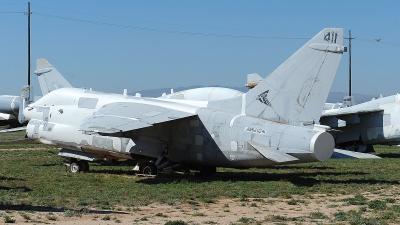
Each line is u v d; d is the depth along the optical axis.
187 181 22.05
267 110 22.34
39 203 15.94
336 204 16.50
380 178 23.45
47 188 19.64
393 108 38.41
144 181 22.53
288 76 21.95
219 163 22.91
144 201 16.77
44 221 12.94
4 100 64.56
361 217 14.02
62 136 26.78
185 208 15.78
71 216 13.75
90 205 15.86
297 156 20.44
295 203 16.64
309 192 19.25
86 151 26.44
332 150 20.36
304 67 21.70
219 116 22.95
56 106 27.70
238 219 13.88
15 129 36.16
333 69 21.31
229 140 22.38
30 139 28.16
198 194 18.45
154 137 24.27
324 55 21.42
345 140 40.12
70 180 22.69
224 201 17.28
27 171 26.23
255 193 18.77
